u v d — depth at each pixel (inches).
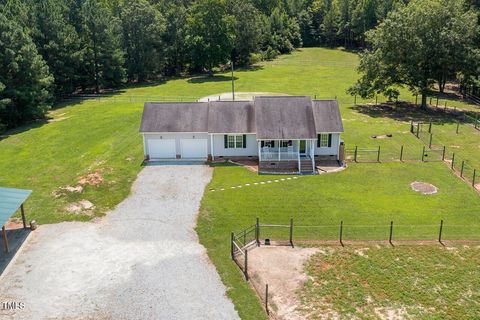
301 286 877.8
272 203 1250.0
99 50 2903.5
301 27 5059.1
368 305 823.1
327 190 1331.2
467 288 867.4
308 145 1568.7
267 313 810.8
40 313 819.4
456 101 2536.9
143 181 1412.4
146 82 3368.6
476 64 2175.2
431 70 2230.6
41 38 2551.7
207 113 1622.8
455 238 1046.4
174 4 3686.0
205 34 3427.7
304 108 1563.7
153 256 998.4
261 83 3058.6
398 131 1908.2
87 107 2480.3
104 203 1264.8
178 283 901.2
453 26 2134.6
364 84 2329.0
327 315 799.7
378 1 4485.7
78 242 1059.3
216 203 1254.9
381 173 1456.7
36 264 970.7
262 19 4426.7
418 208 1205.7
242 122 1577.3
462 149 1669.5
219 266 954.7
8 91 2033.7
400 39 2154.3
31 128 2057.1
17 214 1199.6
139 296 863.7
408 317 792.3
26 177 1451.8
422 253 983.0
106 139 1839.3
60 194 1315.2
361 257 968.9
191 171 1496.1
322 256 975.0
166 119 1605.6
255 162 1573.6
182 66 3833.7
